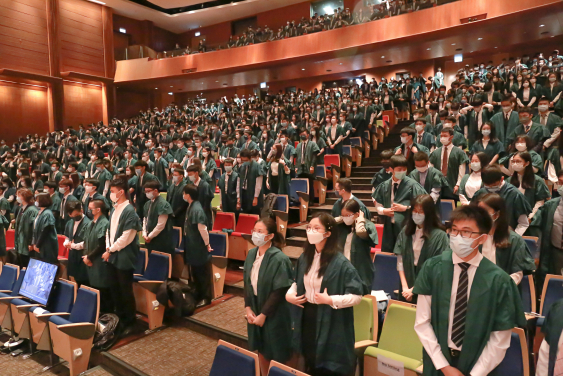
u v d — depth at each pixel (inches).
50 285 198.5
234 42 837.8
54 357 185.2
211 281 221.8
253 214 291.6
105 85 933.2
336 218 169.6
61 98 842.2
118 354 173.6
